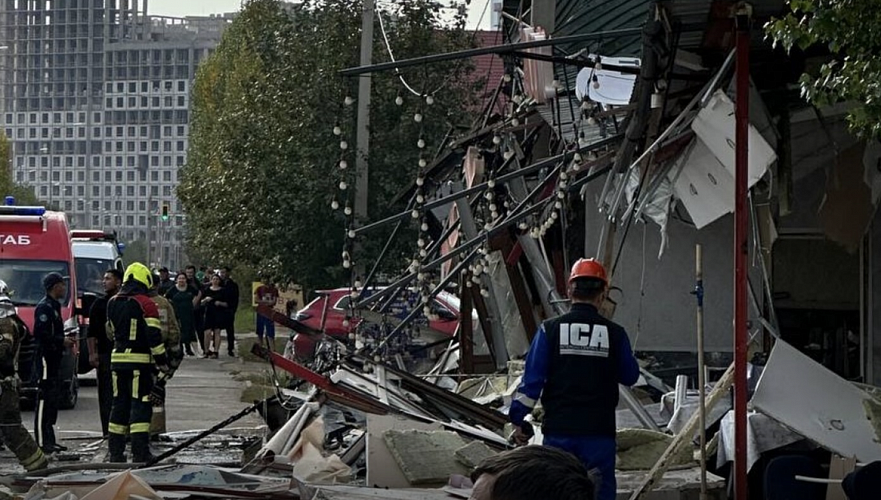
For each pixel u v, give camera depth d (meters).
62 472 11.69
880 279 14.96
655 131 12.18
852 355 16.02
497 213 16.81
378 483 10.81
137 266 14.96
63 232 23.39
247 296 65.88
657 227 15.91
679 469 10.88
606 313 13.32
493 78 31.80
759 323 15.28
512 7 22.78
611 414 8.84
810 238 15.90
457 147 16.72
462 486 10.16
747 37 9.79
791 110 12.63
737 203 9.77
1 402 13.79
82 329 24.67
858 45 8.41
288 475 11.13
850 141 13.27
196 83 72.62
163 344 14.84
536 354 8.85
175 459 14.72
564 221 16.12
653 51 10.64
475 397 15.99
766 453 10.62
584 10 17.81
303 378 12.65
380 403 12.32
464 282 18.25
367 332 17.61
